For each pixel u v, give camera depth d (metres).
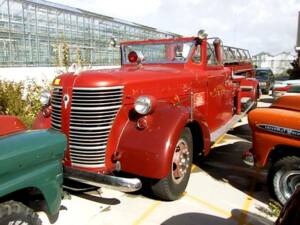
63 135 3.38
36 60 17.39
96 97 4.21
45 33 17.88
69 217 4.29
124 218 4.28
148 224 4.14
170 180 4.49
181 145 4.72
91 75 4.34
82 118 4.26
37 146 3.04
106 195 4.91
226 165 6.30
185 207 4.58
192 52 6.05
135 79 4.57
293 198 2.23
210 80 6.38
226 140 8.23
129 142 4.25
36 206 3.30
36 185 3.02
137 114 4.40
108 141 4.29
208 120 6.38
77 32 19.91
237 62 12.84
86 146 4.29
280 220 2.19
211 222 4.20
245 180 5.58
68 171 4.30
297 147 4.28
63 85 4.41
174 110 4.52
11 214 2.84
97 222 4.18
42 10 17.66
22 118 8.29
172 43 6.15
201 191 5.11
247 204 4.70
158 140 4.18
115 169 4.32
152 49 6.30
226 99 7.45
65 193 4.24
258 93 11.50
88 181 4.20
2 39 16.02
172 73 5.37
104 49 21.80
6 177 2.80
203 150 5.26
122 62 6.64
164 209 4.51
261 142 4.57
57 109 4.52
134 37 21.45
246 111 8.90
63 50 14.05
